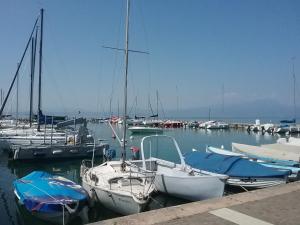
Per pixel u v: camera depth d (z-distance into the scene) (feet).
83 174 46.50
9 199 45.65
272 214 21.02
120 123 216.74
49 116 103.04
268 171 47.11
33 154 72.95
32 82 116.06
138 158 67.15
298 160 62.18
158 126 220.43
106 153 74.49
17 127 112.16
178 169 47.16
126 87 48.85
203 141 138.41
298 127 186.91
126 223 19.29
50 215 34.86
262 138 157.28
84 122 90.02
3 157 82.28
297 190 26.61
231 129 214.28
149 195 37.32
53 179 43.21
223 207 22.24
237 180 47.47
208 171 47.34
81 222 36.78
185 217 20.31
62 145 76.59
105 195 37.76
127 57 49.14
